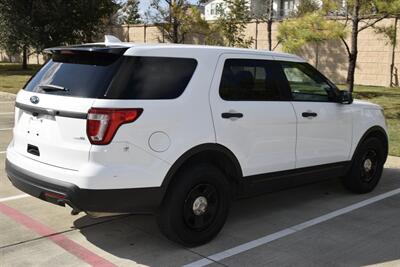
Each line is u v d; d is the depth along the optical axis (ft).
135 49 14.43
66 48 15.20
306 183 18.98
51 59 16.15
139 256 14.82
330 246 15.85
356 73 82.84
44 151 14.64
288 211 19.36
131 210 14.07
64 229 16.84
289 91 18.02
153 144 14.02
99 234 16.48
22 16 107.55
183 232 14.98
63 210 18.69
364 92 66.28
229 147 15.81
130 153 13.70
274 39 88.94
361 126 20.95
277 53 18.15
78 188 13.47
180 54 15.19
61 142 14.08
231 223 17.83
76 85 14.28
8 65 137.18
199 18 78.13
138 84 14.10
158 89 14.43
